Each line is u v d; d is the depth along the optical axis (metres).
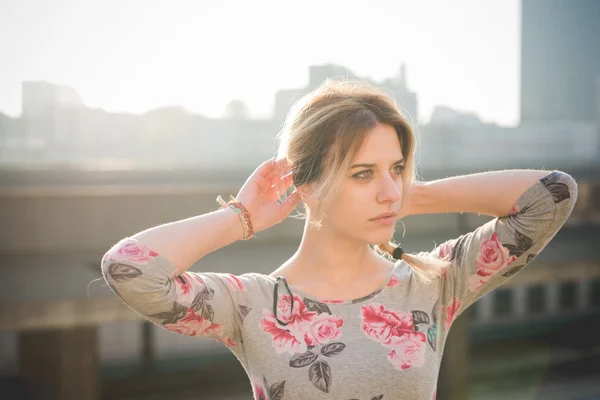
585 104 32.81
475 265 1.88
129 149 18.53
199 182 14.56
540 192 1.81
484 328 11.99
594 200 13.33
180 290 1.69
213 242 1.76
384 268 1.92
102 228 9.15
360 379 1.73
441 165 21.41
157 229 1.72
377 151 1.73
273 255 8.73
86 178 13.64
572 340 11.65
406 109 1.92
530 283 8.23
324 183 1.74
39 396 7.40
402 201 1.86
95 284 6.75
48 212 8.91
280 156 1.91
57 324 6.11
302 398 1.73
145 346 9.67
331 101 1.80
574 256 8.95
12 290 6.47
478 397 8.69
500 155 23.58
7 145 16.83
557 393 8.94
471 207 1.89
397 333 1.79
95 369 6.68
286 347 1.76
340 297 1.83
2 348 9.58
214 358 9.96
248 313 1.81
